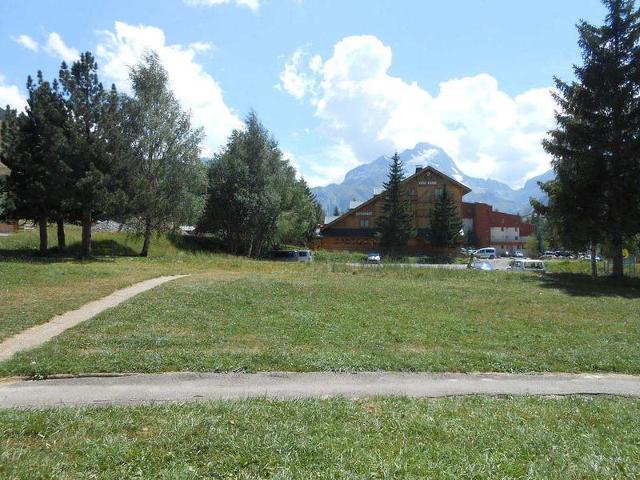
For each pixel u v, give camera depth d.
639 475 4.57
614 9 29.39
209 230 55.91
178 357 9.09
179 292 17.58
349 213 91.25
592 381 9.00
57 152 29.73
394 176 76.19
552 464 4.72
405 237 75.81
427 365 9.39
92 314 13.43
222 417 5.75
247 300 16.70
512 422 6.14
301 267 35.22
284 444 4.88
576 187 29.48
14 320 12.02
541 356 10.70
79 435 5.03
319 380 8.23
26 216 32.53
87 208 30.94
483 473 4.39
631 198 28.42
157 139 38.72
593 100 29.69
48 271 22.69
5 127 31.53
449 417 6.21
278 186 57.12
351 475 4.20
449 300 19.80
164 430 5.21
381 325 13.61
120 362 8.61
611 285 28.17
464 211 107.12
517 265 43.94
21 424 5.26
